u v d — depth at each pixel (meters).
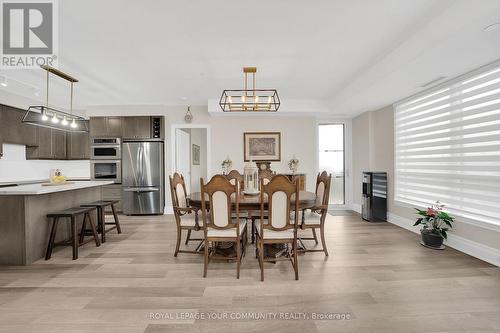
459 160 3.06
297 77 3.78
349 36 2.59
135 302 1.92
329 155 5.87
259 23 2.35
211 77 3.77
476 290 2.07
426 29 2.38
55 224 2.86
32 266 2.62
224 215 2.39
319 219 2.94
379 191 4.56
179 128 5.79
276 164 5.50
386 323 1.66
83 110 5.76
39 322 1.68
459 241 3.01
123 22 2.32
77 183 3.49
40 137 4.94
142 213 5.27
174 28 2.42
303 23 2.36
